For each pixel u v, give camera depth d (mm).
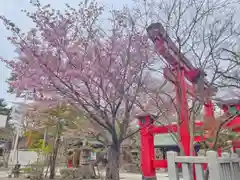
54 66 5918
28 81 6031
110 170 6809
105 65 6078
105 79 6184
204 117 5852
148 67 6289
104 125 6785
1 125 28750
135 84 6461
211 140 5738
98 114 6820
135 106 7305
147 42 6176
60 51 6031
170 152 3730
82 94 6336
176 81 6004
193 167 3812
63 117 11555
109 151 7066
